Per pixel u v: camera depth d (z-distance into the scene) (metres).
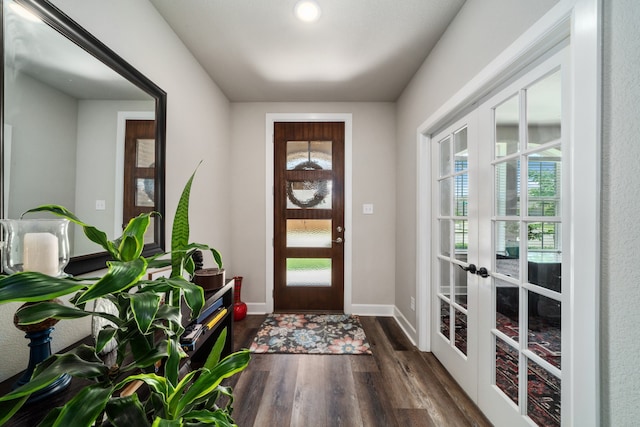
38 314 0.50
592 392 0.82
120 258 0.62
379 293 2.98
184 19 1.68
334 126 3.01
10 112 0.80
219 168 2.63
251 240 3.00
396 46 1.97
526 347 1.22
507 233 1.35
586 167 0.84
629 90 0.74
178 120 1.84
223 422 0.59
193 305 0.62
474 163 1.60
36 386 0.44
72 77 1.00
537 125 1.16
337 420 1.45
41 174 0.89
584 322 0.85
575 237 0.88
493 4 1.29
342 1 1.55
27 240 0.70
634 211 0.73
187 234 0.87
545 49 1.08
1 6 0.77
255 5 1.57
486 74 1.34
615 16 0.77
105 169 1.16
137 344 0.61
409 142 2.50
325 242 3.04
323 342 2.33
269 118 2.97
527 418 1.19
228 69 2.28
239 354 0.67
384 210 2.98
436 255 2.11
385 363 2.01
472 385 1.59
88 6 1.10
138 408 0.55
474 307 1.58
